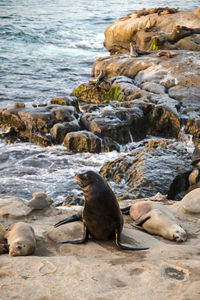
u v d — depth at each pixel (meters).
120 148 15.44
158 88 19.48
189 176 11.42
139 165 11.44
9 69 29.16
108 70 24.23
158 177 10.81
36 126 15.62
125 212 6.47
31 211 6.36
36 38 40.62
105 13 59.81
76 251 4.68
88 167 13.47
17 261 3.96
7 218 6.16
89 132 15.15
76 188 11.79
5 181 12.13
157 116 16.81
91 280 3.43
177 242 5.31
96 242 5.02
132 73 22.97
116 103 17.95
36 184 11.99
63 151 14.81
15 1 72.56
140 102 17.27
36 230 5.51
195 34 27.28
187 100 18.38
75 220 5.71
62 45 38.75
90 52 36.50
